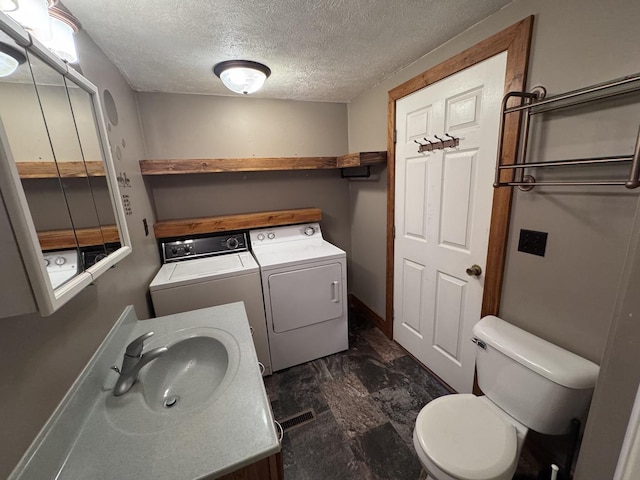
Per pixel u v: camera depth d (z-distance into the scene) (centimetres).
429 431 109
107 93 141
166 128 209
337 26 128
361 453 142
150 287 165
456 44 142
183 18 115
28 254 52
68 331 80
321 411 168
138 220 164
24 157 59
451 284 167
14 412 57
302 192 263
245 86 175
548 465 126
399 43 147
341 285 214
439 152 162
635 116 85
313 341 213
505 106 109
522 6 111
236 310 139
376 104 216
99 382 89
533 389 106
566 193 105
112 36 125
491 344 122
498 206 130
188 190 224
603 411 56
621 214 91
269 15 116
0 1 59
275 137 243
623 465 45
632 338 50
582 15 94
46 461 62
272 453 67
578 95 94
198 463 64
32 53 65
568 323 110
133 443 69
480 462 97
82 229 83
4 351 57
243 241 234
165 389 104
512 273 130
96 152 98
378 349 225
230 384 87
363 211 256
